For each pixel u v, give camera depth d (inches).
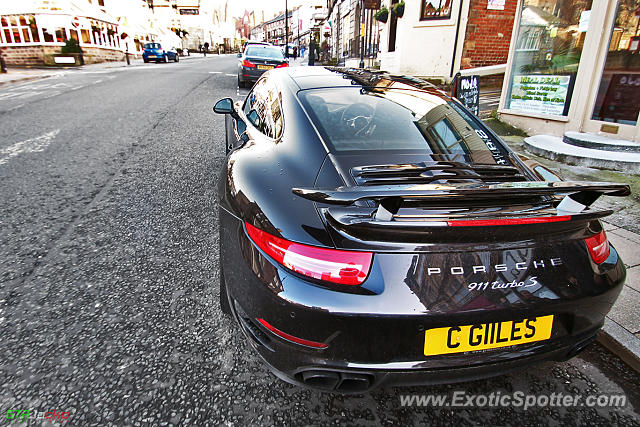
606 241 60.7
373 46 708.7
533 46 223.5
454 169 63.1
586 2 192.9
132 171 162.1
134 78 525.0
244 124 103.3
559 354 56.4
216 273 95.3
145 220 120.6
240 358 70.4
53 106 301.6
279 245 51.1
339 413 61.0
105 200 133.6
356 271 47.8
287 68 106.1
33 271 92.9
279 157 67.9
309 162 64.4
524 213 51.3
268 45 480.1
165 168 166.6
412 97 86.5
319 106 77.9
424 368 49.9
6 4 882.1
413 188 45.1
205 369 67.8
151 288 88.7
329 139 69.2
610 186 47.7
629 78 184.1
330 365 50.8
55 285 88.1
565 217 49.8
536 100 227.0
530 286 50.9
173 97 357.1
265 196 58.2
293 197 56.7
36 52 914.1
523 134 234.2
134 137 214.5
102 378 64.8
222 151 193.0
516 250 51.4
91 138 210.5
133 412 59.1
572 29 201.5
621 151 179.0
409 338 48.8
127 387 63.4
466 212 51.3
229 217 63.7
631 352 72.0
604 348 77.2
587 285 53.9
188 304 83.9
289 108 78.9
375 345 48.9
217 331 76.6
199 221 121.0
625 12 180.5
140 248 104.9
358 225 46.9
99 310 80.8
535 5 218.1
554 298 51.8
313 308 48.2
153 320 78.8
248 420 59.0
